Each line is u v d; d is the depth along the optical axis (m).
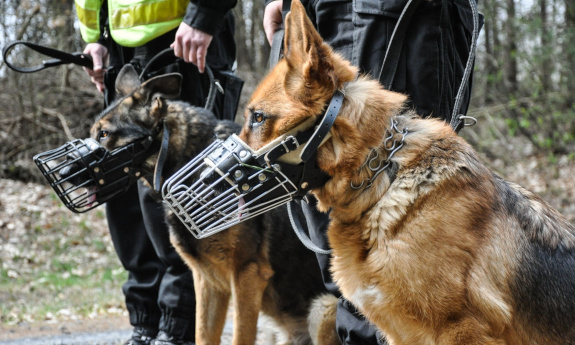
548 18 14.69
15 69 4.34
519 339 2.56
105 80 4.52
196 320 3.96
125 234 4.41
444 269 2.42
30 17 13.12
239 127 4.07
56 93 14.38
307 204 3.21
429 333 2.51
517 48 15.02
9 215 11.84
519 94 15.41
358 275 2.58
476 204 2.49
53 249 10.80
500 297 2.47
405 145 2.59
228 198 2.59
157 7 4.19
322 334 3.86
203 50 4.00
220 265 3.82
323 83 2.54
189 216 2.70
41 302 7.54
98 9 4.60
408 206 2.49
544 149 15.58
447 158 2.55
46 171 3.63
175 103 3.96
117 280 9.10
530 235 2.62
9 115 14.21
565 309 2.60
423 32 2.95
